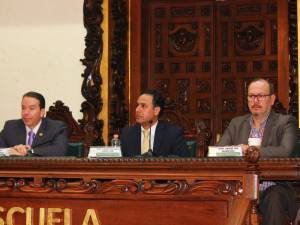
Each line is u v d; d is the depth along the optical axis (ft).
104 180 16.26
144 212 15.78
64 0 35.14
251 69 33.88
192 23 34.83
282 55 32.73
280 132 23.26
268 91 23.75
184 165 15.56
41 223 16.44
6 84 35.42
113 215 15.97
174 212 15.56
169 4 35.06
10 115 35.27
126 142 25.63
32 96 26.04
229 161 15.23
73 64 34.76
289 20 32.24
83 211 16.20
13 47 35.55
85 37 34.37
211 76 34.37
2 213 16.76
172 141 25.11
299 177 17.19
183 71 34.76
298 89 31.63
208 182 15.38
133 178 15.90
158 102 25.36
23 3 35.70
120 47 34.12
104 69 34.06
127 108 33.96
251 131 24.12
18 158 16.97
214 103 34.22
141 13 34.58
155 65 35.06
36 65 35.22
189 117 34.50
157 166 15.75
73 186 16.30
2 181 16.85
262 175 17.39
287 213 20.21
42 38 35.27
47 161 16.53
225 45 34.37
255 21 33.99
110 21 34.17
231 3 34.37
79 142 29.81
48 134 25.89
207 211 15.30
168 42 35.01
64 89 34.76
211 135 30.86
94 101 33.86
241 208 14.64
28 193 16.58
